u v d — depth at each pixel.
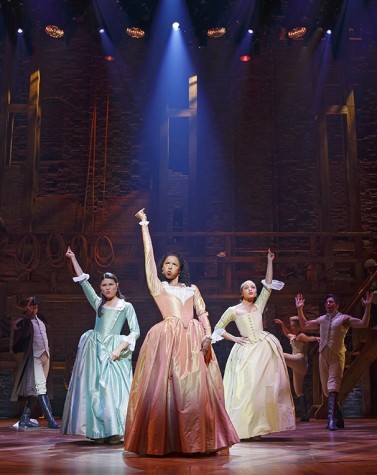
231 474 2.64
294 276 11.34
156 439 3.37
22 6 11.05
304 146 12.26
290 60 12.56
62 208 11.87
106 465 3.02
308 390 9.88
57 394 10.12
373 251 9.99
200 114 12.39
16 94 12.17
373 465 3.00
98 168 12.11
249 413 4.78
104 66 12.46
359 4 11.18
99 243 10.07
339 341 6.34
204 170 12.20
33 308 6.65
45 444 4.39
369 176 12.05
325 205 11.15
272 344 5.15
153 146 12.28
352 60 12.56
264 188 12.09
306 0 11.19
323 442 4.51
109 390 4.43
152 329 3.67
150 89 12.45
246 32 11.98
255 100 12.41
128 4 11.39
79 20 11.71
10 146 11.77
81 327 10.54
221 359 10.40
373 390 9.86
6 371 10.02
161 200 11.20
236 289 9.83
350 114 11.39
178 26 11.80
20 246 9.77
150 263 3.80
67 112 12.34
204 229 11.95
